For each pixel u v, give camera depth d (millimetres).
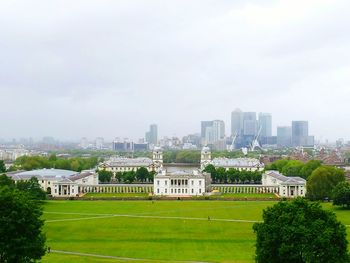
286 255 180375
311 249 176500
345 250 181875
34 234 186250
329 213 190125
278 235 183375
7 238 179625
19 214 183500
